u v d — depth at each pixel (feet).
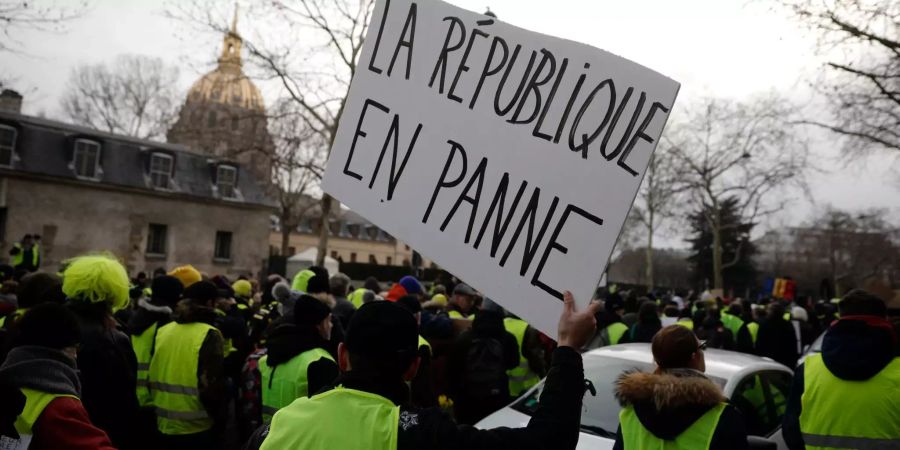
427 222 8.25
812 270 275.18
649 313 26.91
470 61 8.48
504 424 15.92
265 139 91.50
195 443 14.40
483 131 8.20
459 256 7.99
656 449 9.57
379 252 276.00
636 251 315.78
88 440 7.77
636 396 9.70
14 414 6.91
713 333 31.89
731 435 9.07
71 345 8.34
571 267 7.39
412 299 20.10
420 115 8.59
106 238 112.27
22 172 104.12
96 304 11.05
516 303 7.57
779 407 17.20
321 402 6.12
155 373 14.71
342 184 8.88
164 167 119.75
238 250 127.44
